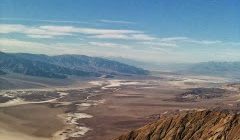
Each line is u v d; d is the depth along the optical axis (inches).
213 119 3016.7
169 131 3125.0
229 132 2810.0
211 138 2847.0
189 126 3078.2
